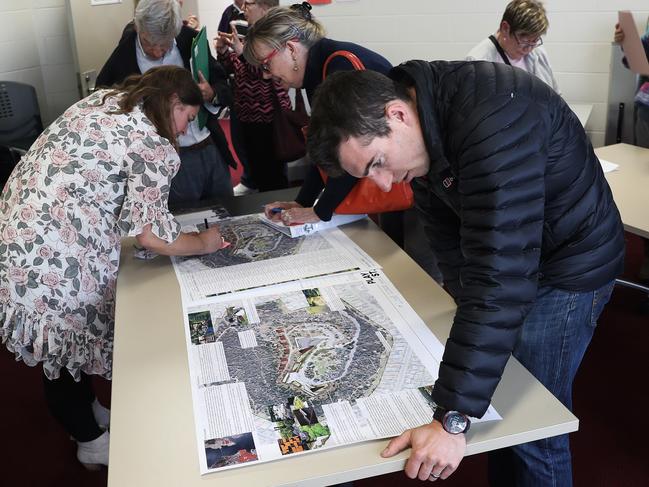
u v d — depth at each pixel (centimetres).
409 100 127
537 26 303
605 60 409
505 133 118
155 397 130
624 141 406
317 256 186
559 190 135
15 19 404
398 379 131
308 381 132
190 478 110
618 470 225
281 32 199
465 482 223
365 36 439
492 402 125
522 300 119
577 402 260
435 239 163
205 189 291
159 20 263
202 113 277
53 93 435
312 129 124
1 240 184
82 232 183
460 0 416
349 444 116
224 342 146
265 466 112
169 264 188
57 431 259
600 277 146
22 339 188
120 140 180
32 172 184
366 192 194
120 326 155
